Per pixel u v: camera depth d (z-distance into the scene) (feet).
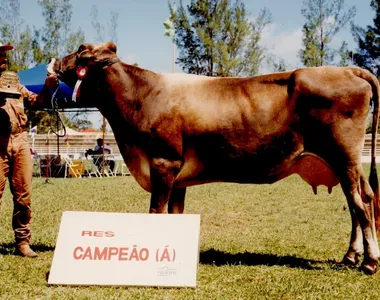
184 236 14.49
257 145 15.75
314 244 19.86
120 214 14.89
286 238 21.08
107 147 61.87
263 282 14.26
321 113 15.25
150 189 16.90
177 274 13.94
